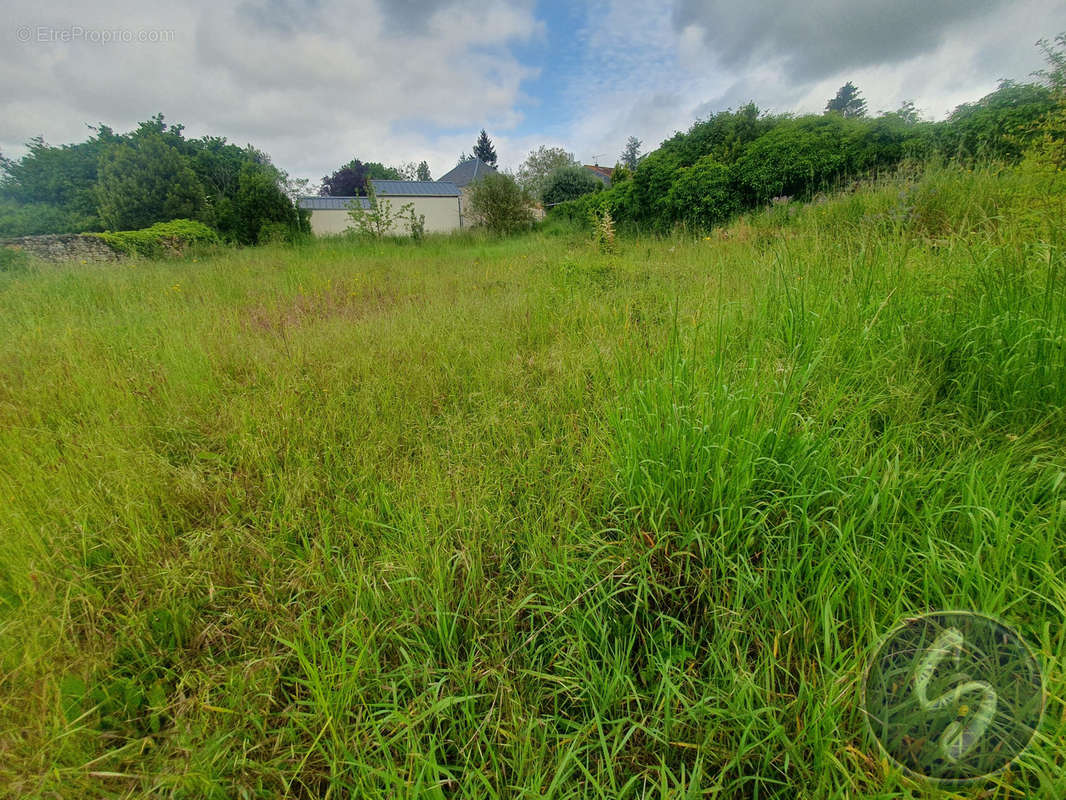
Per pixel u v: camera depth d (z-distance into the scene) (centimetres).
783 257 310
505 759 102
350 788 97
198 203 1606
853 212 543
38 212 1717
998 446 162
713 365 186
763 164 970
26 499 172
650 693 113
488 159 7044
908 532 127
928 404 190
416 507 168
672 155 1210
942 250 270
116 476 184
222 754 99
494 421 229
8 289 518
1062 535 121
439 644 129
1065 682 88
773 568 123
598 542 147
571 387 258
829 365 205
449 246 1348
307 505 185
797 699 100
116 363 305
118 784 98
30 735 100
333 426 233
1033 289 194
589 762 104
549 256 744
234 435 228
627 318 261
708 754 99
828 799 88
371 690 117
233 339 359
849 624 116
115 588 142
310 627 133
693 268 452
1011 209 302
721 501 139
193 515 181
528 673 118
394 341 346
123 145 1541
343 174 4903
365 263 841
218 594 145
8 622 124
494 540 159
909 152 780
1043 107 652
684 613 133
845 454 152
